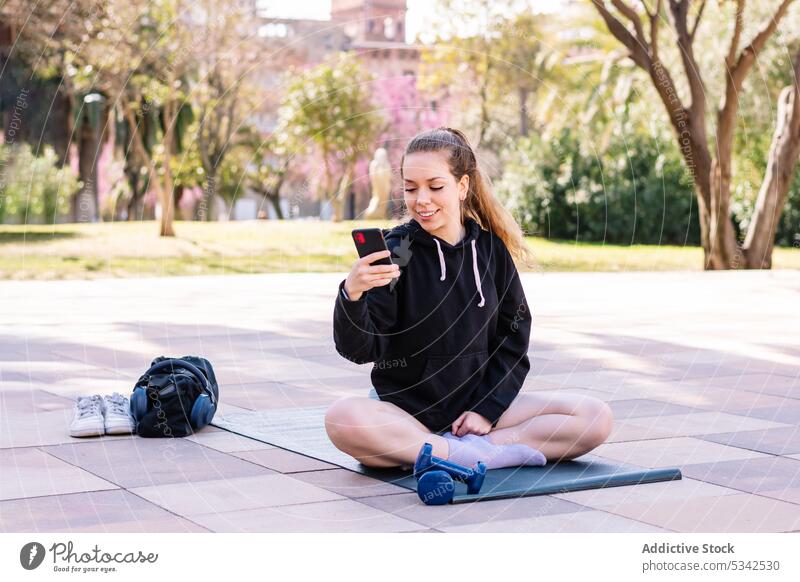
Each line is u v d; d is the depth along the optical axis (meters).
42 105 18.61
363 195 19.52
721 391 4.75
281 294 10.09
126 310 8.53
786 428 3.88
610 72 18.27
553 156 18.89
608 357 5.88
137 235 18.66
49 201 20.30
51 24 14.59
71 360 5.70
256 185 21.28
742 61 13.70
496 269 3.17
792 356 5.93
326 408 4.30
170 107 17.52
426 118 18.44
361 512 2.73
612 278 12.60
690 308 8.84
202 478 3.08
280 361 5.72
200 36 16.31
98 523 2.63
